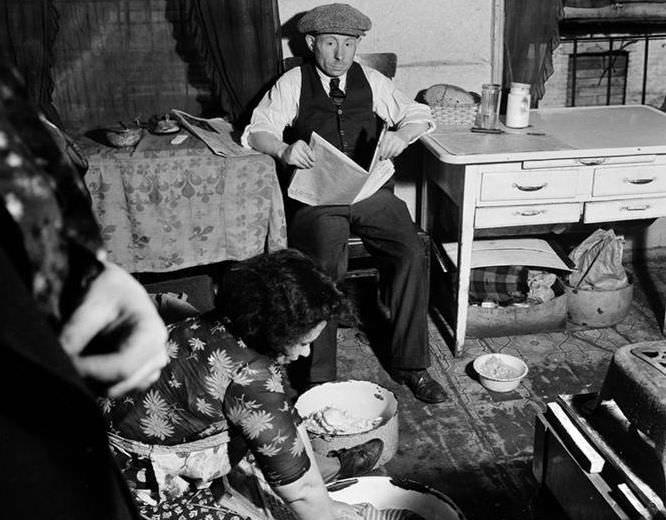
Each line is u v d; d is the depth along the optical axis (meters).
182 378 1.44
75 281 0.33
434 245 3.35
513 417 2.67
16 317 0.28
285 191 3.11
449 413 2.71
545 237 3.78
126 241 2.84
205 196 2.81
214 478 1.56
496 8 3.36
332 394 2.50
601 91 3.89
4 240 0.29
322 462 2.09
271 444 1.42
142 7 3.24
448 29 3.38
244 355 1.42
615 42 3.79
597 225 3.78
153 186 2.77
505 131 3.08
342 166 2.62
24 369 0.28
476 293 3.20
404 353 2.81
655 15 3.73
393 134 2.85
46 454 0.31
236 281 1.41
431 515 1.91
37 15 2.97
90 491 0.32
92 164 2.74
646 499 1.61
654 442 1.61
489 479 2.37
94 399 0.30
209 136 2.96
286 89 2.93
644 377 1.66
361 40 3.36
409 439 2.57
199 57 3.34
